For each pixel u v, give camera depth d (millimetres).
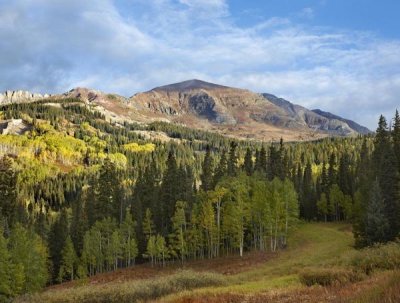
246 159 112062
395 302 9445
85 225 88125
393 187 57281
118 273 69938
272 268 47375
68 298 26328
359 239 55344
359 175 101500
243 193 72562
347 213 96375
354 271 20047
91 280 67438
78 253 85750
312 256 54656
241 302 16562
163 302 19922
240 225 68875
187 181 91125
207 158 98000
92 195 100312
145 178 101812
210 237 75000
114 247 76125
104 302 25438
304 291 16656
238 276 41188
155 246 73812
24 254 59875
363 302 10508
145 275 65750
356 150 171625
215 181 89438
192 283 29328
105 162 97625
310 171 115812
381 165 62938
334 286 16344
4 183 91000
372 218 53094
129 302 25172
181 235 73562
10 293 52562
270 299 15938
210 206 72375
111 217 90562
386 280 11344
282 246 73125
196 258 75000
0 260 52781
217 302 17188
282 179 106375
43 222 101812
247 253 70438
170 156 90188
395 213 54938
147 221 79062
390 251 20734
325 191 110250
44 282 67688
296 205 76688
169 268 69125
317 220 107000
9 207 90062
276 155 109938
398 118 73688
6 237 73812
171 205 85938
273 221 70812
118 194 97875
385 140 72688
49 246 84688
